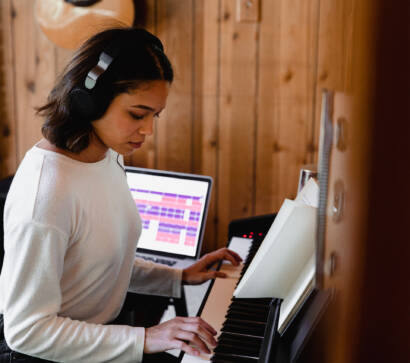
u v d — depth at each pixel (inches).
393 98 6.3
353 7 7.0
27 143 99.4
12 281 35.7
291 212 31.5
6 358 38.5
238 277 49.9
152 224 74.0
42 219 35.3
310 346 27.4
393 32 6.2
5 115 98.6
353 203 7.4
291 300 33.6
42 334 35.6
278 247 33.0
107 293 43.3
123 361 36.3
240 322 38.3
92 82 35.1
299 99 91.4
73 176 38.2
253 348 35.0
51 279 35.8
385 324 7.0
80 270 39.9
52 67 95.4
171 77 38.1
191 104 94.5
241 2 88.7
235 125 94.3
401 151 6.3
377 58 6.4
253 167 95.7
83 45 37.4
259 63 91.0
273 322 34.0
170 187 74.2
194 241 72.4
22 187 36.8
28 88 97.0
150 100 36.1
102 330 36.8
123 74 34.9
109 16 82.7
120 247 42.6
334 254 11.0
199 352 35.0
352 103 7.2
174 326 36.8
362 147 7.0
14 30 94.7
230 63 91.7
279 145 94.0
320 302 27.5
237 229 60.4
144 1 90.5
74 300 40.6
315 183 36.9
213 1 89.5
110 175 42.4
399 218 6.5
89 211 38.9
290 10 87.9
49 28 85.0
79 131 37.9
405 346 6.9
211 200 98.0
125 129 36.8
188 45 91.8
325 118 12.4
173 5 90.4
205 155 96.4
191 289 98.7
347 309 8.0
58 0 83.4
